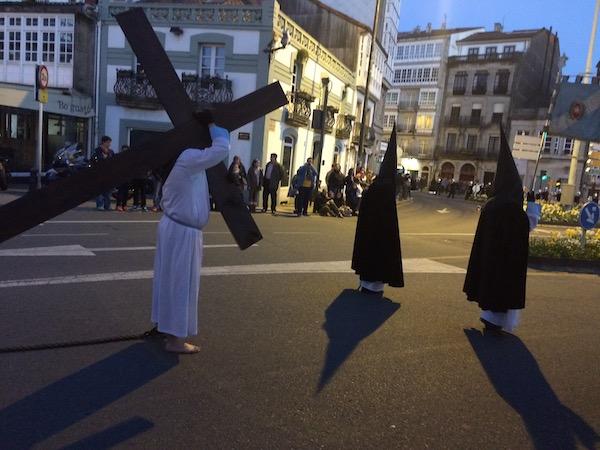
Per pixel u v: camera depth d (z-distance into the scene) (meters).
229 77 19.55
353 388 3.89
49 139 19.73
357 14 32.44
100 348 4.28
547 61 61.22
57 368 3.87
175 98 3.94
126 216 12.63
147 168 3.74
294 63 21.66
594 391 4.22
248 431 3.18
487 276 5.37
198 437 3.07
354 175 19.36
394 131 6.61
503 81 56.94
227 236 10.48
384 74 38.22
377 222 6.49
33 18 20.89
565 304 7.03
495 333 5.45
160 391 3.61
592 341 5.50
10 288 5.76
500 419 3.62
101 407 3.34
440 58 61.00
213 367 4.06
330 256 9.07
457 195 52.81
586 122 17.47
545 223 22.19
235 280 6.77
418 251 10.80
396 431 3.33
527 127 55.28
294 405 3.55
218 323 5.07
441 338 5.20
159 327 4.07
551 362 4.79
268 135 19.77
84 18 20.48
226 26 19.34
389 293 6.82
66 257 7.44
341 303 6.11
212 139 3.86
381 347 4.79
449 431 3.39
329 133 26.48
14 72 21.39
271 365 4.18
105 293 5.77
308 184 16.19
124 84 20.19
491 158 57.06
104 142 12.85
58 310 5.12
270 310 5.61
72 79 20.70
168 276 4.00
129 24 3.93
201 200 3.99
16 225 3.37
